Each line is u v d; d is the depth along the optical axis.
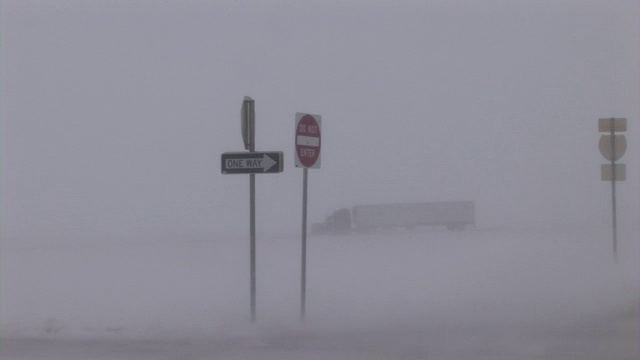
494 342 14.00
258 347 13.85
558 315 17.02
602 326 15.59
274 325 16.20
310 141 16.97
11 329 16.09
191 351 13.52
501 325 15.92
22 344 14.34
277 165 16.20
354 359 12.63
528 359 12.43
